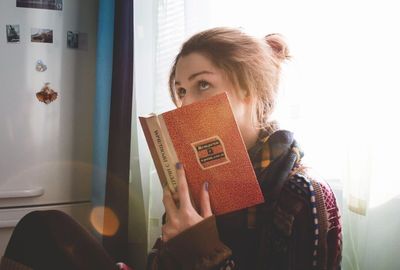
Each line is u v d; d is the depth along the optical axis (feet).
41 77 3.89
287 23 3.52
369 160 3.25
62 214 2.23
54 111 3.96
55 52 3.92
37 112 3.90
